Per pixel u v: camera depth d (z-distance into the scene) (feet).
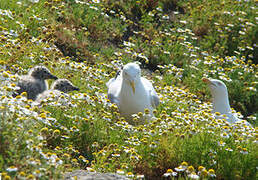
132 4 71.00
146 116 35.55
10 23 45.65
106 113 33.83
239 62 59.41
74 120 30.86
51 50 44.32
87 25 60.18
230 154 29.81
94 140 30.78
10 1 52.24
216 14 75.05
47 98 31.09
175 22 69.62
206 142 30.32
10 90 26.58
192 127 32.07
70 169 23.99
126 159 28.63
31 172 20.54
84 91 39.58
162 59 59.77
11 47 38.83
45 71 37.09
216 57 59.98
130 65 35.27
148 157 29.35
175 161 29.66
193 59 61.62
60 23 56.29
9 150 21.67
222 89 42.83
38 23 50.49
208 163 29.22
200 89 55.16
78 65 42.32
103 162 27.84
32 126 24.03
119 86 37.22
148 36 64.34
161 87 46.91
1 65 32.60
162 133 30.37
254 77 58.54
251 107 57.11
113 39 61.82
